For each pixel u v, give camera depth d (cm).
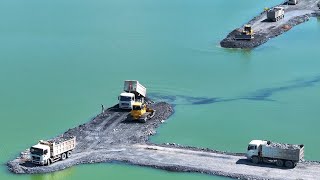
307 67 13488
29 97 11656
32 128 10012
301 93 11725
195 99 11438
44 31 17100
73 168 8400
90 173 8244
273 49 15138
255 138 9500
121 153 8769
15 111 10888
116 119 10088
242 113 10656
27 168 8275
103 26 17700
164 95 11656
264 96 11588
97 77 12862
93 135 9431
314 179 7750
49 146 8394
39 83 12512
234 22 18100
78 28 17462
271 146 8188
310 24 17612
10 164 8438
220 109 10862
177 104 11131
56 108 11000
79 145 9069
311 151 8956
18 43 15825
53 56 14575
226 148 9094
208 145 9206
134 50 15075
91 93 11825
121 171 8269
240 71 13300
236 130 9844
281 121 10275
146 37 16388
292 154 8031
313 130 9850
